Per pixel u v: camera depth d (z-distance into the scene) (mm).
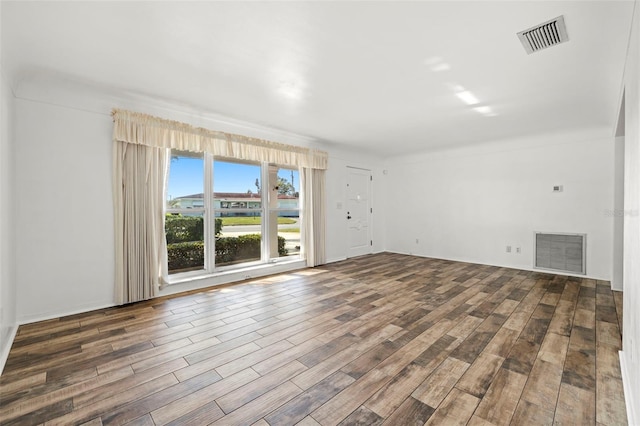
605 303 3383
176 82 2912
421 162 6578
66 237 2990
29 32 2061
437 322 2859
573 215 4672
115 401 1717
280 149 4777
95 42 2207
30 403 1694
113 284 3270
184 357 2215
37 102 2832
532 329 2693
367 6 1818
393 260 6074
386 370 2041
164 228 3646
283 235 5277
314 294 3744
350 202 6398
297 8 1835
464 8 1844
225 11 1858
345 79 2857
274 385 1875
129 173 3305
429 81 2904
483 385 1867
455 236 6051
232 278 4336
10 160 2502
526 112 3789
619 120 3480
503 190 5383
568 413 1608
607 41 2174
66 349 2316
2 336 2156
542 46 2270
